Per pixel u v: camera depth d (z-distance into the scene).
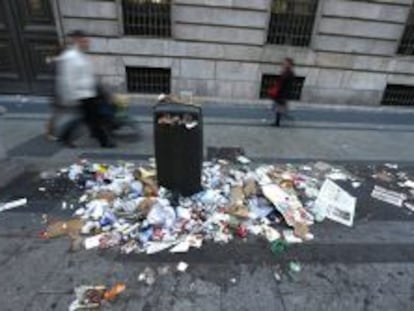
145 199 4.06
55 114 6.16
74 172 4.85
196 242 3.48
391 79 10.12
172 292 2.85
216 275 3.08
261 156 6.02
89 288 2.83
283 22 9.30
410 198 4.82
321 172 5.47
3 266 3.05
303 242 3.64
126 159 5.49
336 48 9.55
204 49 9.18
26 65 8.93
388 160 6.27
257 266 3.23
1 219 3.76
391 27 9.47
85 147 5.93
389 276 3.20
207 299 2.79
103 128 5.89
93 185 4.52
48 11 8.48
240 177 4.94
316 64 9.68
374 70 9.95
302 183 4.92
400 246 3.69
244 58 9.38
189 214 3.88
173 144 3.98
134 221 3.74
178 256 3.30
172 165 4.11
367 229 3.98
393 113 10.03
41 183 4.57
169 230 3.62
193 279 3.01
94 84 5.71
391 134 7.90
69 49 5.43
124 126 6.39
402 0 9.14
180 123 3.87
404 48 9.98
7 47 8.72
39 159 5.35
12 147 5.78
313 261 3.35
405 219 4.26
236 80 9.62
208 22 8.88
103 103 5.85
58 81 5.56
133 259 3.22
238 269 3.17
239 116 8.45
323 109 9.91
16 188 4.42
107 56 9.08
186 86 9.59
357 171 5.65
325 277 3.13
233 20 8.91
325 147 6.72
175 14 8.72
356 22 9.30
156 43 9.01
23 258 3.16
